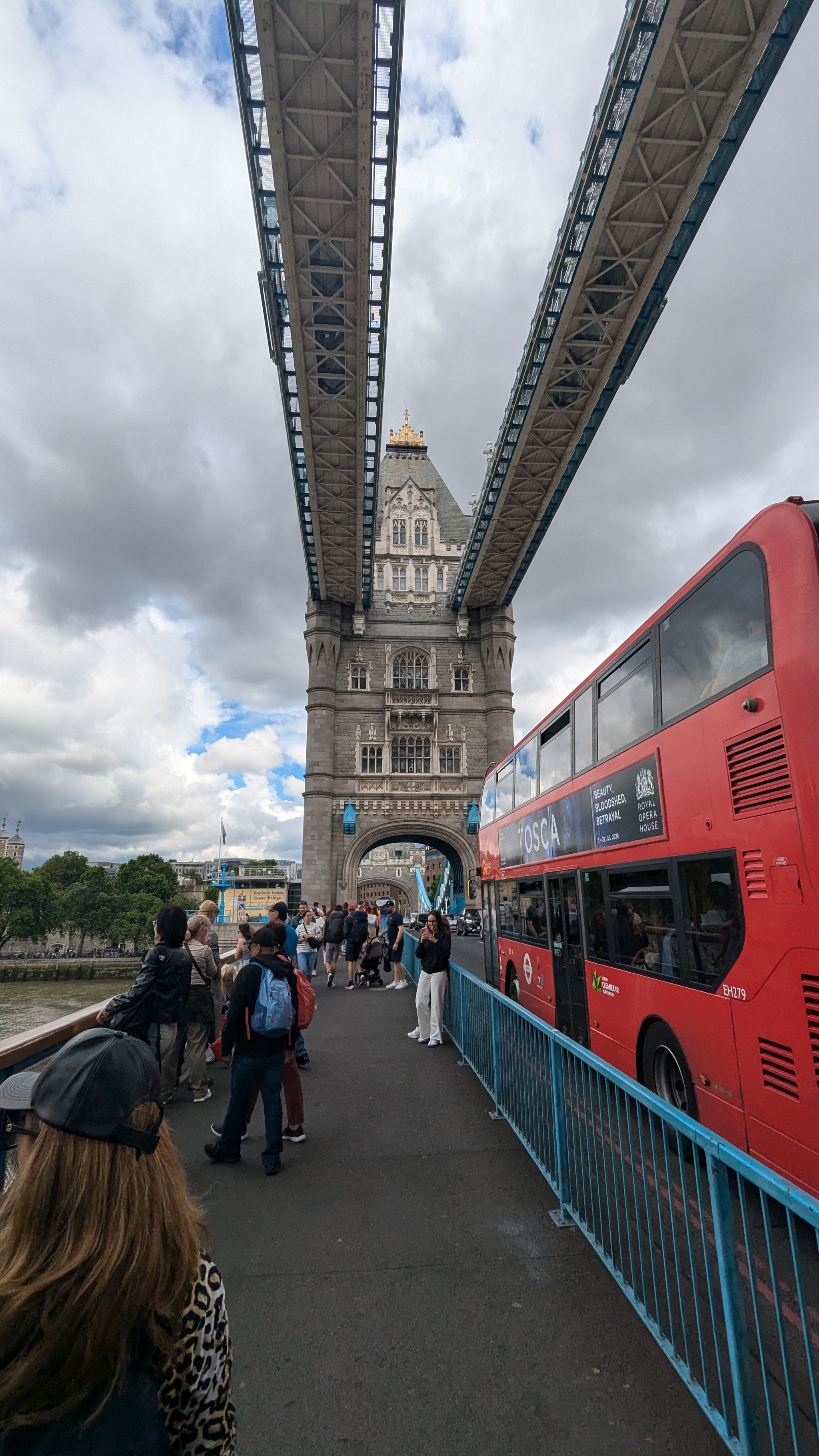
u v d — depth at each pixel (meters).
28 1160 1.55
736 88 21.42
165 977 8.62
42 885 95.56
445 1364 4.07
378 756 52.22
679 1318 4.52
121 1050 1.60
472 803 51.34
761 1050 5.57
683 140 23.16
